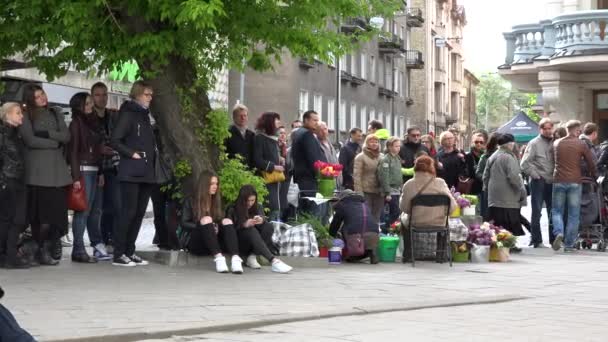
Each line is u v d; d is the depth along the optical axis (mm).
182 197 15180
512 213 19250
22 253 14109
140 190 14430
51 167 13883
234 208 14695
